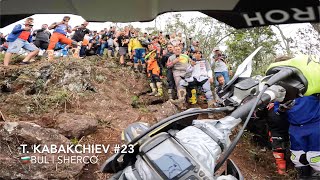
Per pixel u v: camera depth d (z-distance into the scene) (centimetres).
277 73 187
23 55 867
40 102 610
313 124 415
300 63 198
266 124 571
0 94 626
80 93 651
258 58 873
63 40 861
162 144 151
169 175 140
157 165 144
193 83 761
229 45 913
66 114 581
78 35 1048
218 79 770
